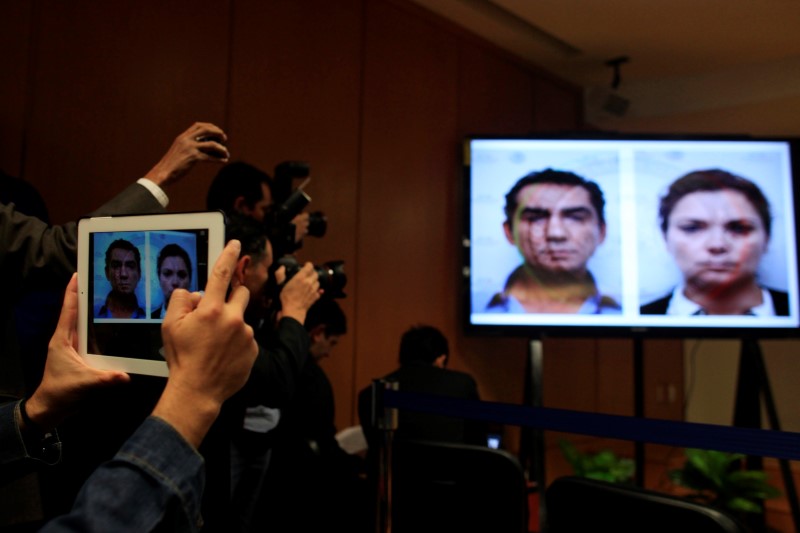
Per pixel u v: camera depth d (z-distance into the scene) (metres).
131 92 2.51
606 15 3.66
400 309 3.50
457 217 3.86
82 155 2.37
